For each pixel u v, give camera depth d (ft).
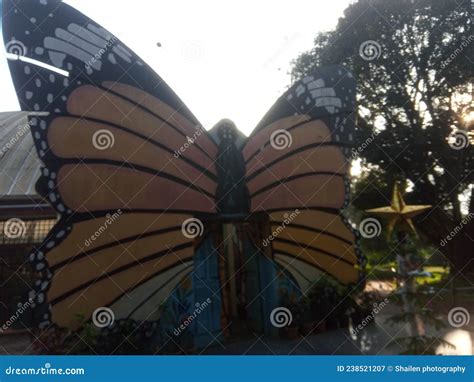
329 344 18.42
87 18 15.74
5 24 13.85
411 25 29.89
